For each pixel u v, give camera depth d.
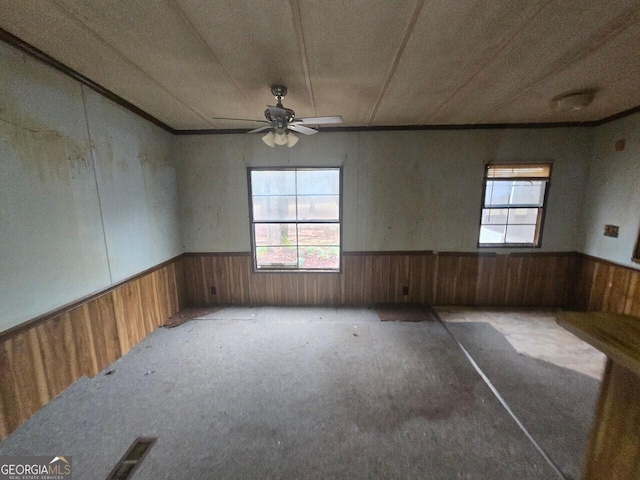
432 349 2.81
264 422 1.91
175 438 1.79
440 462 1.62
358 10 1.48
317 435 1.81
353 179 3.72
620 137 3.10
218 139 3.71
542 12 1.49
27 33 1.67
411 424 1.89
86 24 1.59
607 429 0.96
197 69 2.12
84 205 2.28
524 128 3.49
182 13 1.50
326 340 3.01
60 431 1.82
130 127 2.84
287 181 3.89
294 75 2.22
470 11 1.49
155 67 2.09
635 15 1.50
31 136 1.85
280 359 2.66
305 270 3.96
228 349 2.84
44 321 1.95
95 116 2.38
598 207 3.38
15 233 1.76
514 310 3.73
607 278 3.27
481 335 3.08
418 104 2.85
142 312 3.03
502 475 1.54
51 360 2.01
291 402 2.10
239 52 1.88
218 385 2.29
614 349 0.80
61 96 2.06
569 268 3.74
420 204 3.73
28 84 1.83
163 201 3.44
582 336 0.91
